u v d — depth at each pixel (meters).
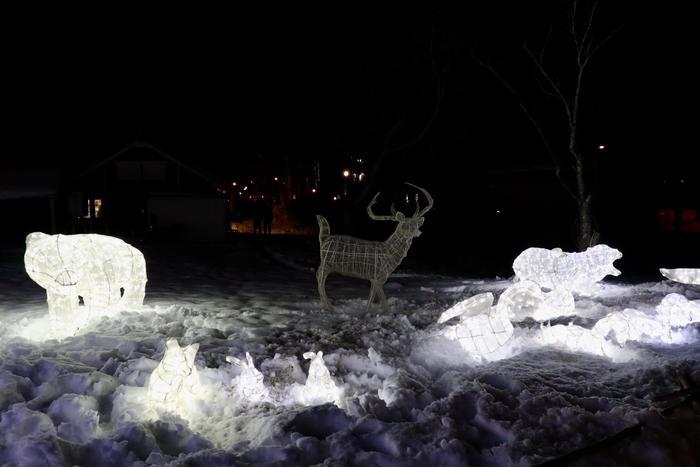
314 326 9.25
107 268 9.40
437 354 7.60
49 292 8.62
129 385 6.02
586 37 18.48
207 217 29.83
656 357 7.47
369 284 15.19
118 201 30.36
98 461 4.53
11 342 7.46
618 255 11.90
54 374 6.05
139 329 8.48
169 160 30.66
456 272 19.91
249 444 4.94
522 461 4.64
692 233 27.00
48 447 4.37
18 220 28.03
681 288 12.51
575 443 5.07
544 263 11.74
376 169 28.64
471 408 5.61
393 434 4.93
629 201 27.17
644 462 4.99
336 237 10.70
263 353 7.45
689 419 5.64
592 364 7.32
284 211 44.09
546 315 8.33
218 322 9.14
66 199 29.69
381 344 8.02
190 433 5.06
